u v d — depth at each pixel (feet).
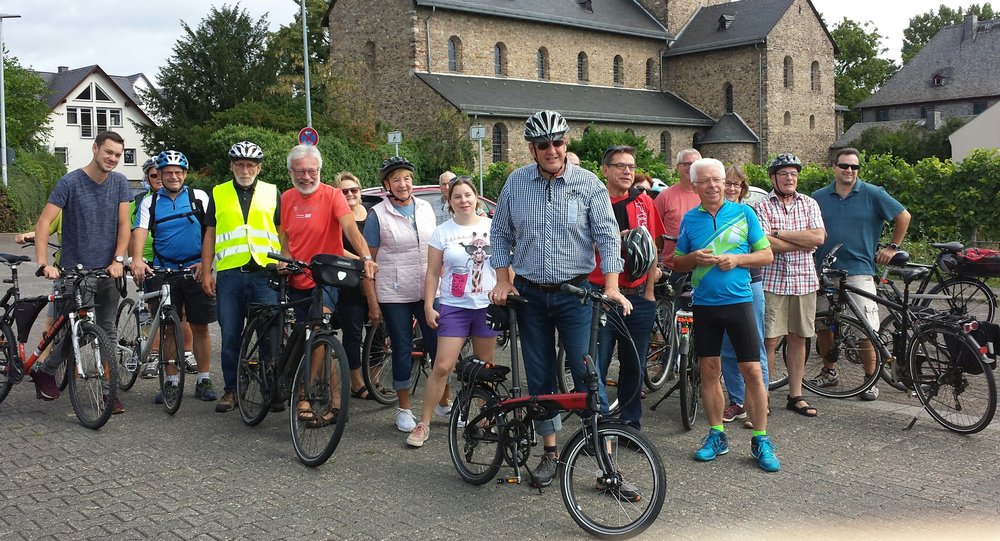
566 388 23.00
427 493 17.75
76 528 15.97
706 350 19.54
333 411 19.40
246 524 16.11
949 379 21.85
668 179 114.52
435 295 21.83
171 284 25.61
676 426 22.76
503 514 16.57
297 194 23.47
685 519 16.14
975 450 20.15
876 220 25.36
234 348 24.27
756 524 15.84
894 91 252.62
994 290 47.44
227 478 18.78
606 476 16.07
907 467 18.98
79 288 23.62
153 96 151.33
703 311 19.40
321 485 18.28
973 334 21.42
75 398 23.43
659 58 175.52
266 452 20.70
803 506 16.72
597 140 127.24
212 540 15.38
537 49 152.35
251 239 23.72
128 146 244.63
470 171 127.13
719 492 17.56
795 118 171.94
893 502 16.87
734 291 19.07
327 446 19.03
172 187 25.99
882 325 25.08
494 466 17.79
